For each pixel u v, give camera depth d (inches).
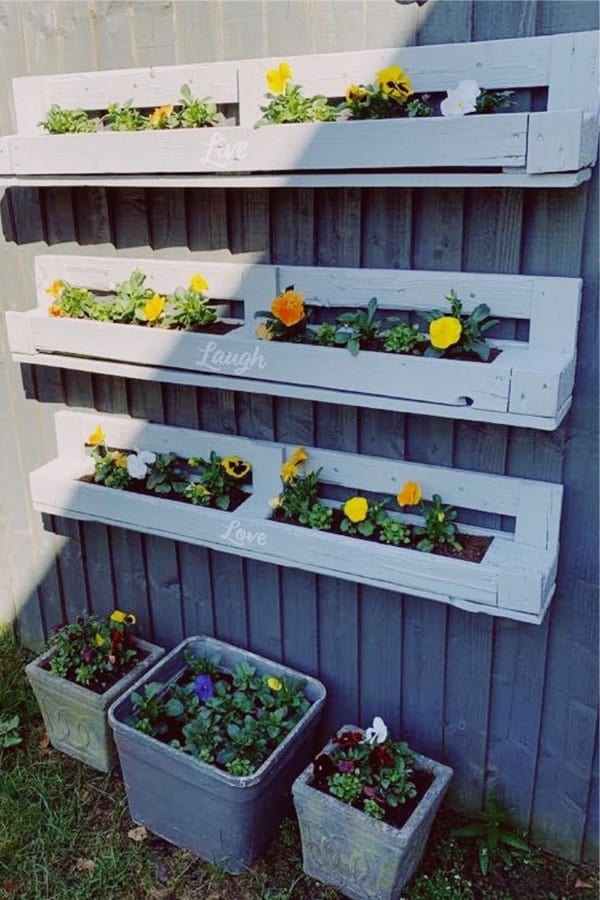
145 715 72.8
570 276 56.8
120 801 77.2
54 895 68.0
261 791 67.1
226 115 64.6
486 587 59.7
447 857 70.5
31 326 71.8
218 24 62.9
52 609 93.5
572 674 66.2
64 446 82.7
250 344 62.1
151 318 67.9
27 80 70.3
